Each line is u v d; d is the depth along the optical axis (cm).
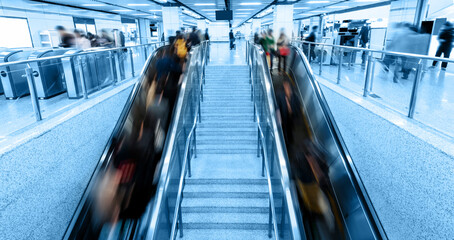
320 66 755
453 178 254
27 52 759
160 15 2461
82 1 1407
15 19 1184
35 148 315
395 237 340
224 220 452
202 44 1070
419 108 378
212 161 595
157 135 576
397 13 1215
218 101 829
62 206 367
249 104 820
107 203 404
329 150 468
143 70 677
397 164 333
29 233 305
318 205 412
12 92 338
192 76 698
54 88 480
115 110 558
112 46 1085
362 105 423
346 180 408
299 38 1608
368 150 401
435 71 387
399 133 329
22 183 295
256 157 614
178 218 430
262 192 494
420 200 295
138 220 392
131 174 460
